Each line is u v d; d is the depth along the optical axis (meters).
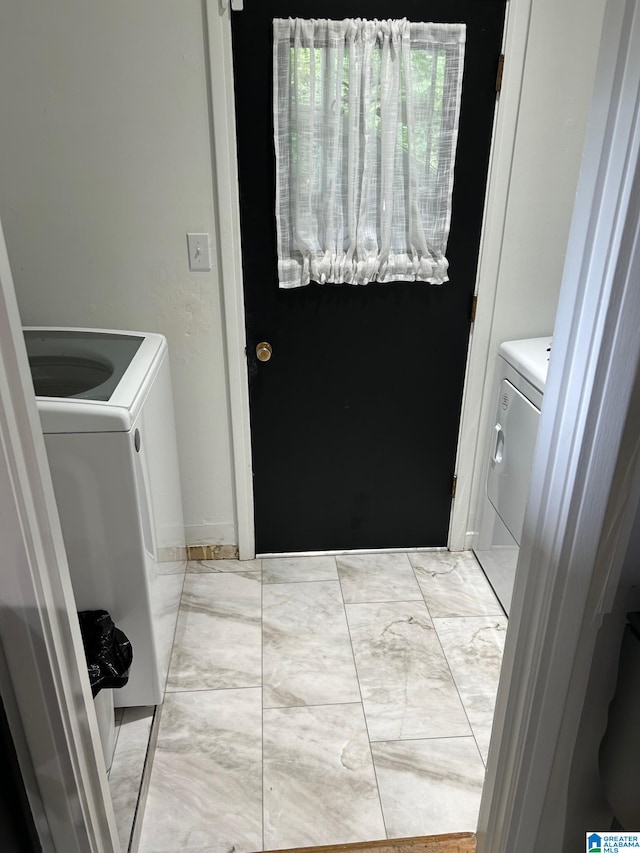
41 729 1.04
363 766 1.78
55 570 0.99
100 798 1.20
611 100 0.81
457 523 2.61
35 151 1.95
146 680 1.83
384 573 2.54
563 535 1.02
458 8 1.89
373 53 1.91
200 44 1.86
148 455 1.72
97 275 2.12
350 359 2.31
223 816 1.65
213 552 2.59
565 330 0.96
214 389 2.31
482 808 1.42
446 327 2.30
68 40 1.83
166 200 2.04
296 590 2.44
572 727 1.16
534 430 1.99
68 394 1.78
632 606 1.08
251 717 1.92
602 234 0.86
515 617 1.18
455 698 2.00
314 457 2.46
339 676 2.07
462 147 2.06
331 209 2.07
